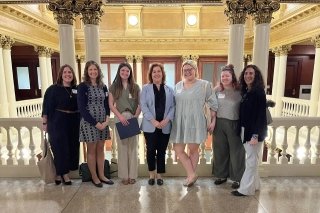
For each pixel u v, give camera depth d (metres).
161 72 3.15
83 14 4.16
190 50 12.49
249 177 3.08
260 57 4.21
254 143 2.88
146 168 3.70
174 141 3.22
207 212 2.79
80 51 12.38
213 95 3.15
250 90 2.90
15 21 7.76
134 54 12.52
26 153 3.83
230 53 4.42
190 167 3.36
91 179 3.50
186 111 3.11
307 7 7.44
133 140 3.38
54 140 3.21
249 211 2.80
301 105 8.83
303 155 3.81
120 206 2.90
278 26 9.93
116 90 3.16
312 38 7.87
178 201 3.01
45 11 9.44
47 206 2.90
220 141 3.29
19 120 3.61
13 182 3.52
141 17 12.09
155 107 3.12
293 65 12.64
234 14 4.24
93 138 3.14
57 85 3.19
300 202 2.99
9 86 7.95
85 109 3.04
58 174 3.30
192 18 12.01
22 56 12.55
